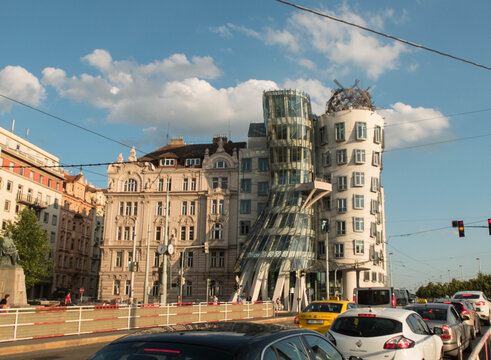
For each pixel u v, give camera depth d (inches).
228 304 1379.2
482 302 1131.3
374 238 2591.0
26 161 2763.3
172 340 187.2
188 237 2755.9
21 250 2388.0
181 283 1759.4
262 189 2748.5
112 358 183.5
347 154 2642.7
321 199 2687.0
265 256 2434.8
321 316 720.3
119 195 2864.2
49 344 739.4
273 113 2689.5
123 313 983.6
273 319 1478.8
